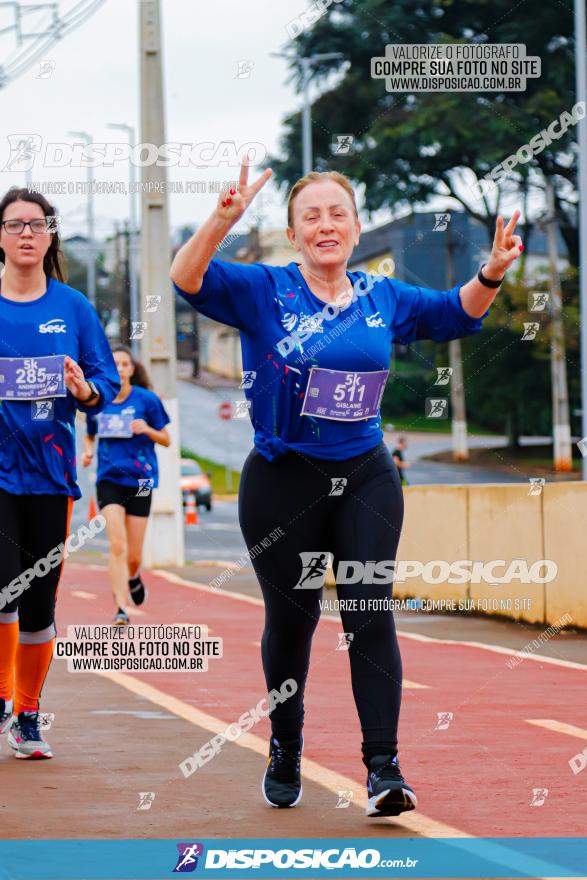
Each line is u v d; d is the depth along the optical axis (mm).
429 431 80312
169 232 23094
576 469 61344
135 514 14102
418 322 6602
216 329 88125
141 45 22969
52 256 7777
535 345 60844
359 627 6223
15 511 7512
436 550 16219
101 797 6590
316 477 6309
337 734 8266
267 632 6492
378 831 5941
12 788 6789
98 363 7691
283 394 6309
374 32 45188
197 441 71125
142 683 10422
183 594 18344
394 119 44219
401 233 59781
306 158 47156
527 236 52312
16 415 7465
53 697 9750
